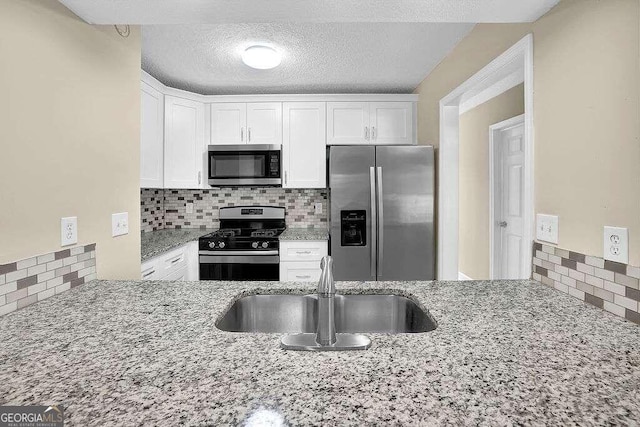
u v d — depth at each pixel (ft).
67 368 2.06
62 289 3.83
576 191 3.74
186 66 8.94
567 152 3.89
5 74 3.20
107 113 4.75
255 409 1.67
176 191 11.78
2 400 1.73
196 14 4.38
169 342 2.45
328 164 9.68
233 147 10.57
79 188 4.18
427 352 2.27
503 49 5.56
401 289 4.00
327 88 10.76
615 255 3.20
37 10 3.56
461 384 1.88
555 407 1.69
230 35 7.27
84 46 4.29
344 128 10.80
